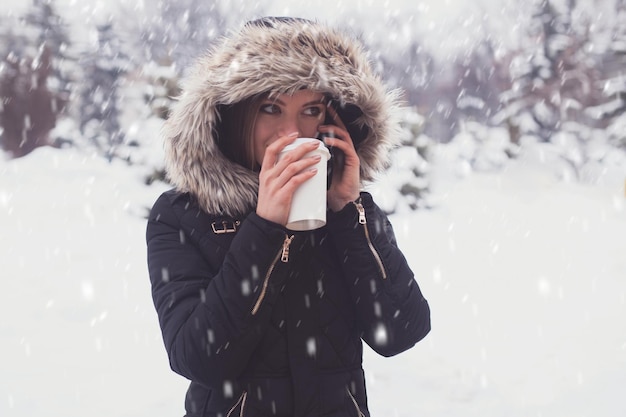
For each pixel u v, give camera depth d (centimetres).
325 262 203
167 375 559
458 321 719
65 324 680
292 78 197
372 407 510
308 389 190
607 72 2461
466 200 1449
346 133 207
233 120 210
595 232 1184
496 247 1082
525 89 2367
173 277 197
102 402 508
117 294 773
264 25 212
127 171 1313
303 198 185
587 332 672
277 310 194
